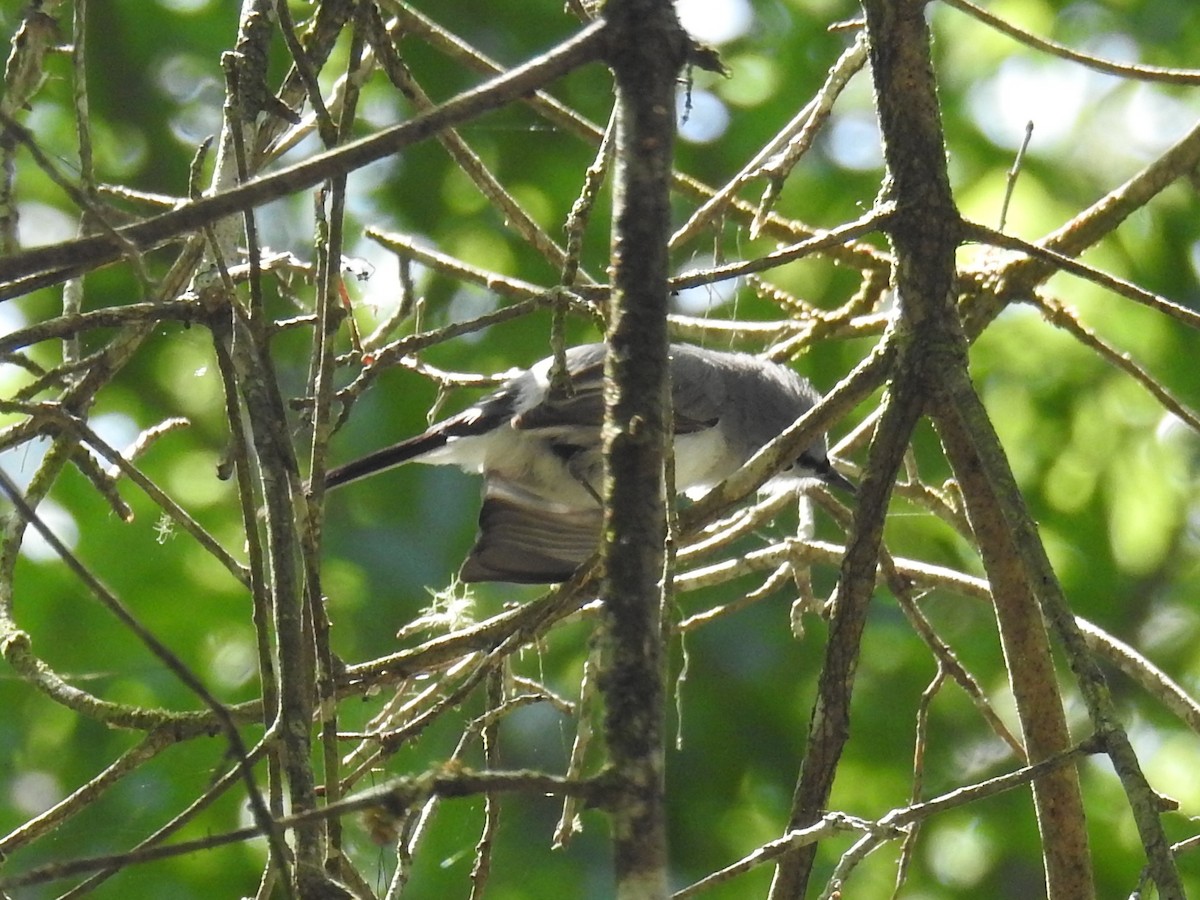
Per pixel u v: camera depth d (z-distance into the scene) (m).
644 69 4.32
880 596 13.45
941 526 13.54
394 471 13.38
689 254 12.55
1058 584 4.72
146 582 12.30
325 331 5.43
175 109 14.55
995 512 5.90
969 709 13.34
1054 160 13.96
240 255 6.77
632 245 4.18
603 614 3.79
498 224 14.29
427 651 6.61
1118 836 12.69
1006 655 5.96
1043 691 5.89
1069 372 13.83
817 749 5.40
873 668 13.48
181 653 12.02
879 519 5.54
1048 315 7.82
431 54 13.92
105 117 14.36
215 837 3.57
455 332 5.56
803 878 5.30
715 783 13.02
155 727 5.67
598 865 12.06
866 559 5.50
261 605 5.30
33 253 3.98
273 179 4.10
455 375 8.54
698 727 13.09
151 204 8.12
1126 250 13.77
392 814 3.51
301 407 5.86
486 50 14.05
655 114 4.29
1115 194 7.92
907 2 6.01
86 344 14.10
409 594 12.77
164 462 13.59
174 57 14.23
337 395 5.68
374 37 5.95
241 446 5.42
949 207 5.93
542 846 12.08
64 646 11.87
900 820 4.48
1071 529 13.64
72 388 6.48
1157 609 13.80
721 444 10.05
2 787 11.48
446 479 13.33
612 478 3.96
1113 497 13.77
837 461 9.79
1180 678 13.47
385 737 5.74
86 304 13.95
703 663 13.23
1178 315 6.04
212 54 14.18
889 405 5.68
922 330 5.76
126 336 6.40
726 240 12.89
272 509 5.14
